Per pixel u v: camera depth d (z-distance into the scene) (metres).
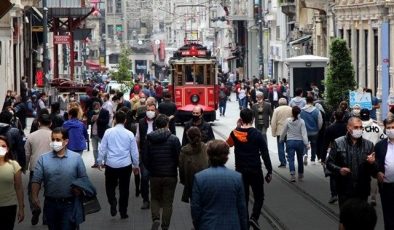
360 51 59.56
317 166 34.62
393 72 53.03
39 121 23.08
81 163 18.55
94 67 139.25
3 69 59.38
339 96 45.75
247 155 21.66
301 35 79.88
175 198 27.42
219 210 15.28
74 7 79.75
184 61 60.22
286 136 30.78
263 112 36.91
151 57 192.62
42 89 65.12
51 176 18.36
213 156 15.50
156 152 21.45
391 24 53.41
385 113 53.56
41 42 85.19
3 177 17.86
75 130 26.75
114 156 23.48
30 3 67.75
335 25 65.00
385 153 19.80
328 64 48.34
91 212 18.56
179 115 59.69
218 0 146.38
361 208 10.72
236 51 122.00
